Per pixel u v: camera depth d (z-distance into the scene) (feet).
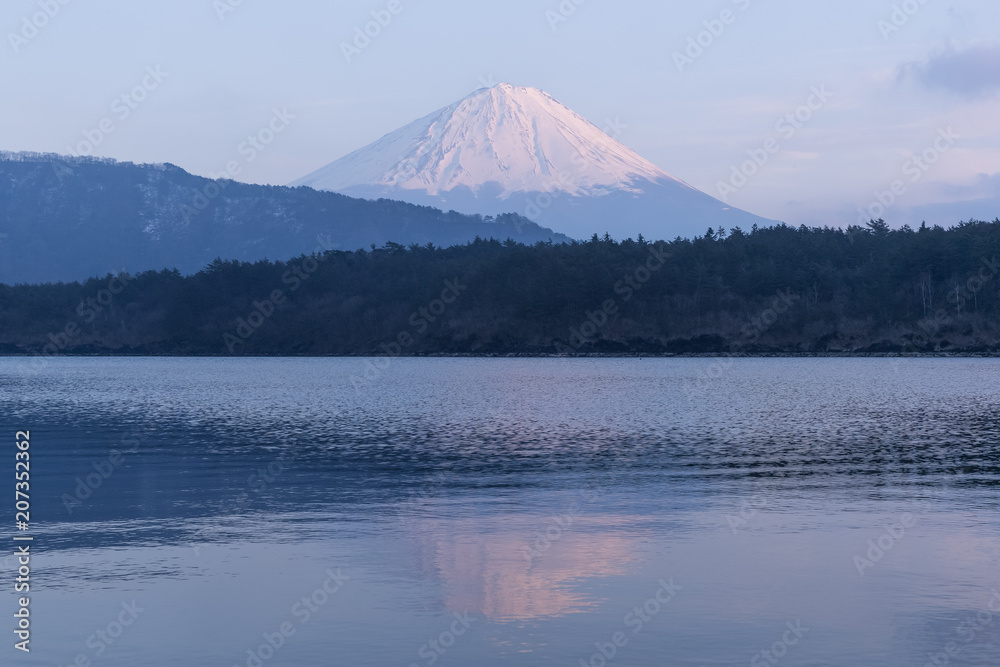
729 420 219.20
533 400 292.61
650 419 223.51
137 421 229.66
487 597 70.69
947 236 629.51
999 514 99.50
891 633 63.00
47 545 86.94
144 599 70.54
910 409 247.70
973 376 403.75
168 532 92.32
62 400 312.50
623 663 58.44
